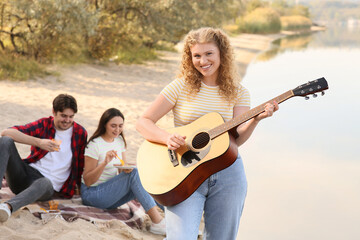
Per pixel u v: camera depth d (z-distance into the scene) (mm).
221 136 3021
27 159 4520
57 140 4355
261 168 7496
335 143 9180
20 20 13406
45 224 3998
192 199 3010
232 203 3020
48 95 10352
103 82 13055
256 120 3006
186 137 3104
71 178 4645
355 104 13156
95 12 14930
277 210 5863
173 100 3191
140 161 3227
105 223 4312
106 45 16312
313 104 13023
